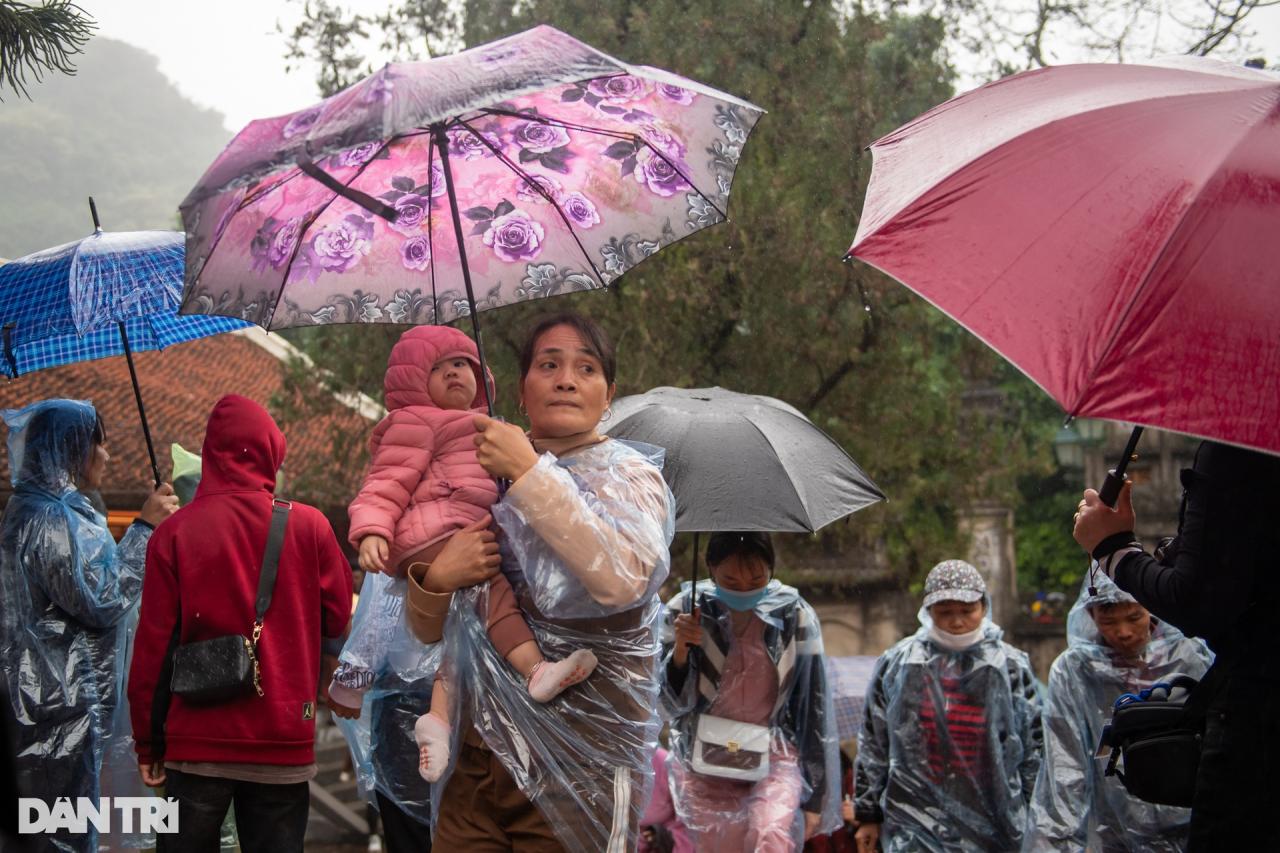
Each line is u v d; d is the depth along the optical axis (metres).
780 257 10.92
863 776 5.93
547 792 2.99
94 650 4.70
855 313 11.31
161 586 3.90
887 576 17.77
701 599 5.64
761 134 11.30
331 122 2.59
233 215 2.98
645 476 3.14
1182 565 2.87
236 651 3.79
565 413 3.16
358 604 4.34
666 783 5.97
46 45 5.09
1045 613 20.39
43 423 4.67
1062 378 2.55
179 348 19.08
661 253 10.66
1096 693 5.14
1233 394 2.45
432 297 3.51
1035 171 2.82
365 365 11.74
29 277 4.67
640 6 11.75
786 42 11.65
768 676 5.54
